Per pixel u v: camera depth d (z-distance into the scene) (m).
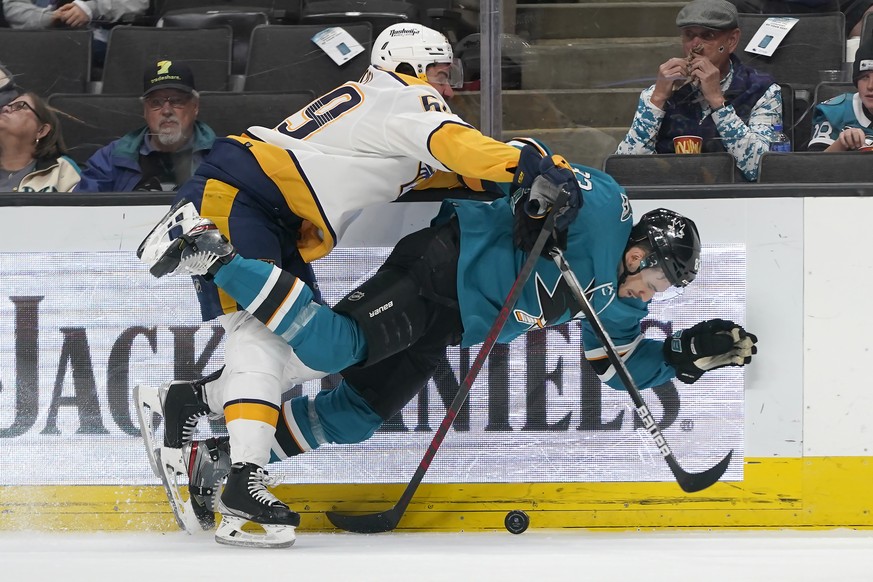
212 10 11.41
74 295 9.50
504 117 10.50
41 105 10.28
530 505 9.45
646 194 9.41
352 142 8.45
